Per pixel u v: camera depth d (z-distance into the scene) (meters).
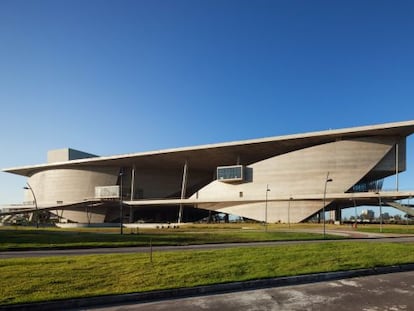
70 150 102.31
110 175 95.00
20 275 10.89
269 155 79.50
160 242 26.42
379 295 9.25
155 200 82.94
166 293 9.30
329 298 8.95
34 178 107.31
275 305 8.32
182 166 92.38
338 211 75.31
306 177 69.38
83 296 8.70
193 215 98.62
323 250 17.38
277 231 44.84
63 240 27.84
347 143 67.38
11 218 99.31
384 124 61.84
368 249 17.84
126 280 10.33
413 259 14.68
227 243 26.67
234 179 74.94
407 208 61.09
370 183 71.38
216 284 10.03
